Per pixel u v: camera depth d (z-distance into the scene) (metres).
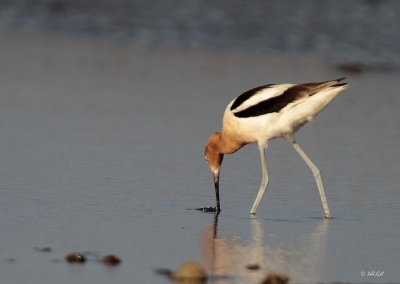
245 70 22.33
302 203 13.27
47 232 11.22
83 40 25.12
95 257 10.33
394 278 9.95
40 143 15.78
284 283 9.62
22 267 9.89
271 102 13.04
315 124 18.14
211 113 18.39
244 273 9.94
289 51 24.50
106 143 15.96
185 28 26.20
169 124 17.47
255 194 13.70
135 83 20.88
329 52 24.41
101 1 28.31
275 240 11.34
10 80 20.53
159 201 12.98
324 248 11.03
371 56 24.17
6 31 25.53
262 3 28.03
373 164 15.34
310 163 12.96
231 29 26.08
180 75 21.75
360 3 28.05
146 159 15.10
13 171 14.05
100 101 19.11
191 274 9.63
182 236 11.37
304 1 28.19
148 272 9.86
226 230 11.76
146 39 25.42
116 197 13.00
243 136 13.39
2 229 11.26
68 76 21.23
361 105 19.67
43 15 27.22
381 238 11.51
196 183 14.02
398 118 18.58
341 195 13.63
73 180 13.72
